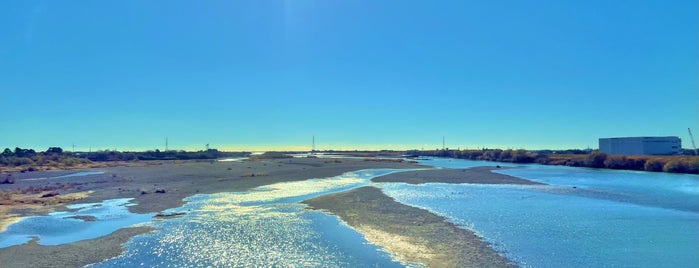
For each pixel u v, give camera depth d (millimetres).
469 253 16453
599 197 33531
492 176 55500
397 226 21438
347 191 36906
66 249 17578
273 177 53094
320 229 20797
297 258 15922
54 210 27844
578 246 17547
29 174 64625
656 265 15055
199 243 18297
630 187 42156
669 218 24062
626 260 15625
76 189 40469
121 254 16734
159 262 15664
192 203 30141
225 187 40938
